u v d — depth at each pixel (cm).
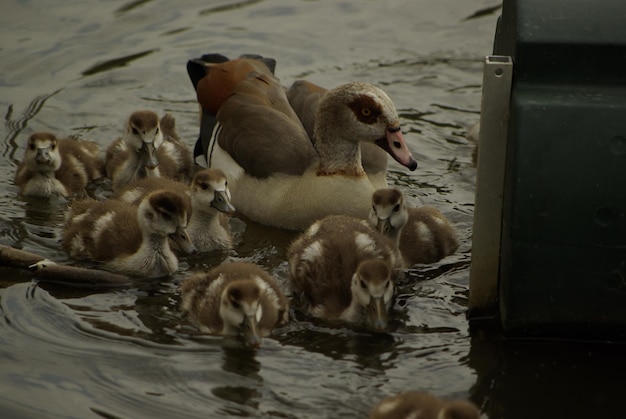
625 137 1000
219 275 1215
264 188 1496
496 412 1008
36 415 997
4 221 1462
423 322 1191
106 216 1376
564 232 1025
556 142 1009
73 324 1183
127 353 1117
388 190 1316
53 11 2117
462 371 1080
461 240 1421
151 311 1223
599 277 1042
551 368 1082
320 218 1456
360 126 1444
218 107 1636
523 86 1051
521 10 1063
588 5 1062
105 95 1852
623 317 1066
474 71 1973
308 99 1638
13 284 1275
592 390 1046
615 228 1016
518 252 1046
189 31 2070
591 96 1027
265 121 1537
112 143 1653
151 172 1563
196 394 1036
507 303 1081
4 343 1136
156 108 1834
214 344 1141
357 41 2073
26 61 1920
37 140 1502
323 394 1037
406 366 1093
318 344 1145
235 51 2000
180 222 1299
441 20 2167
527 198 1020
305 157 1496
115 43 2012
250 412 1003
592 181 1009
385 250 1259
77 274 1280
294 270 1267
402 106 1850
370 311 1148
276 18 2155
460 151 1706
